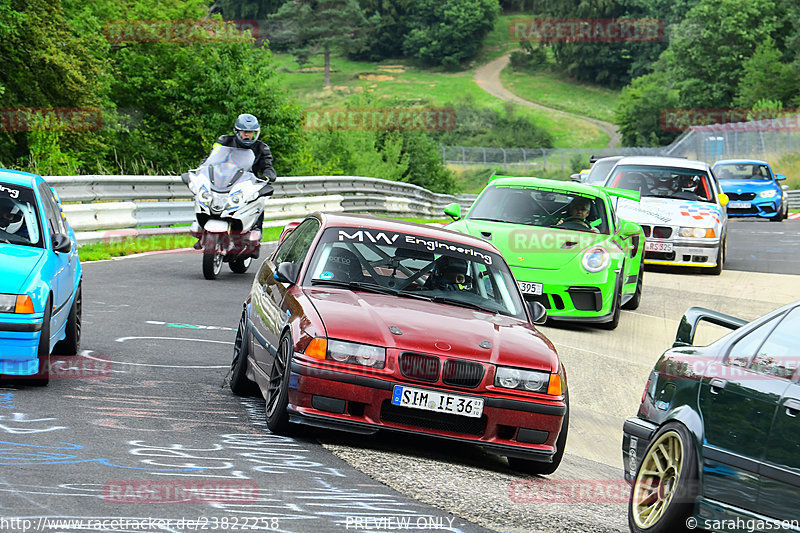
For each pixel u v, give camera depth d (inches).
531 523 703.7
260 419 956.6
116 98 5703.7
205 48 5639.8
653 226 2556.6
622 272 1763.0
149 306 1652.3
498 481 845.8
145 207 2613.2
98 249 2336.4
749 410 652.1
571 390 1366.9
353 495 707.4
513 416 874.1
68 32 4867.1
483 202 1854.1
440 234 1090.1
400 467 825.5
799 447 603.5
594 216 1819.6
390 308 931.3
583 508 797.2
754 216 4488.2
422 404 856.3
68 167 4488.2
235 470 737.6
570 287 1683.1
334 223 1063.0
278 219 3398.1
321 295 947.3
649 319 1945.1
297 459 802.8
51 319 1056.8
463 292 1016.2
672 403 738.2
